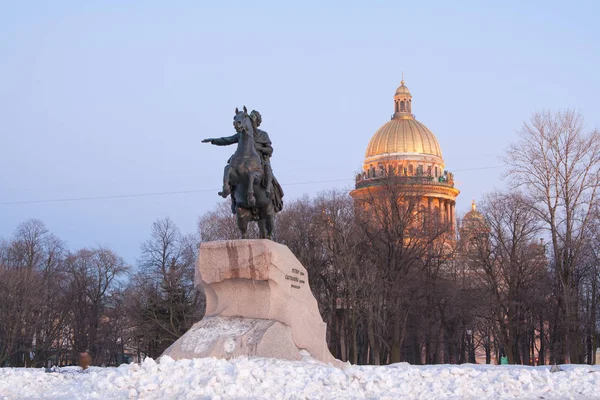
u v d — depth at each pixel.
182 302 56.84
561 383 16.69
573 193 48.84
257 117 21.28
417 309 58.22
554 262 53.34
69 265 76.75
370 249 58.38
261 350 17.89
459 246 63.47
